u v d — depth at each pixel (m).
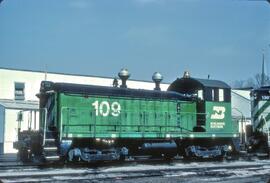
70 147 18.91
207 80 23.58
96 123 20.11
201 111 22.97
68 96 19.50
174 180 14.62
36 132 18.91
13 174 14.90
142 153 21.33
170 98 22.56
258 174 16.77
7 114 36.16
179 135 21.92
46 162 18.70
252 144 25.83
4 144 35.81
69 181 13.95
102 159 19.52
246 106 49.16
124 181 14.20
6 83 38.84
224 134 23.44
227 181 14.68
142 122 21.44
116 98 20.88
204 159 23.19
